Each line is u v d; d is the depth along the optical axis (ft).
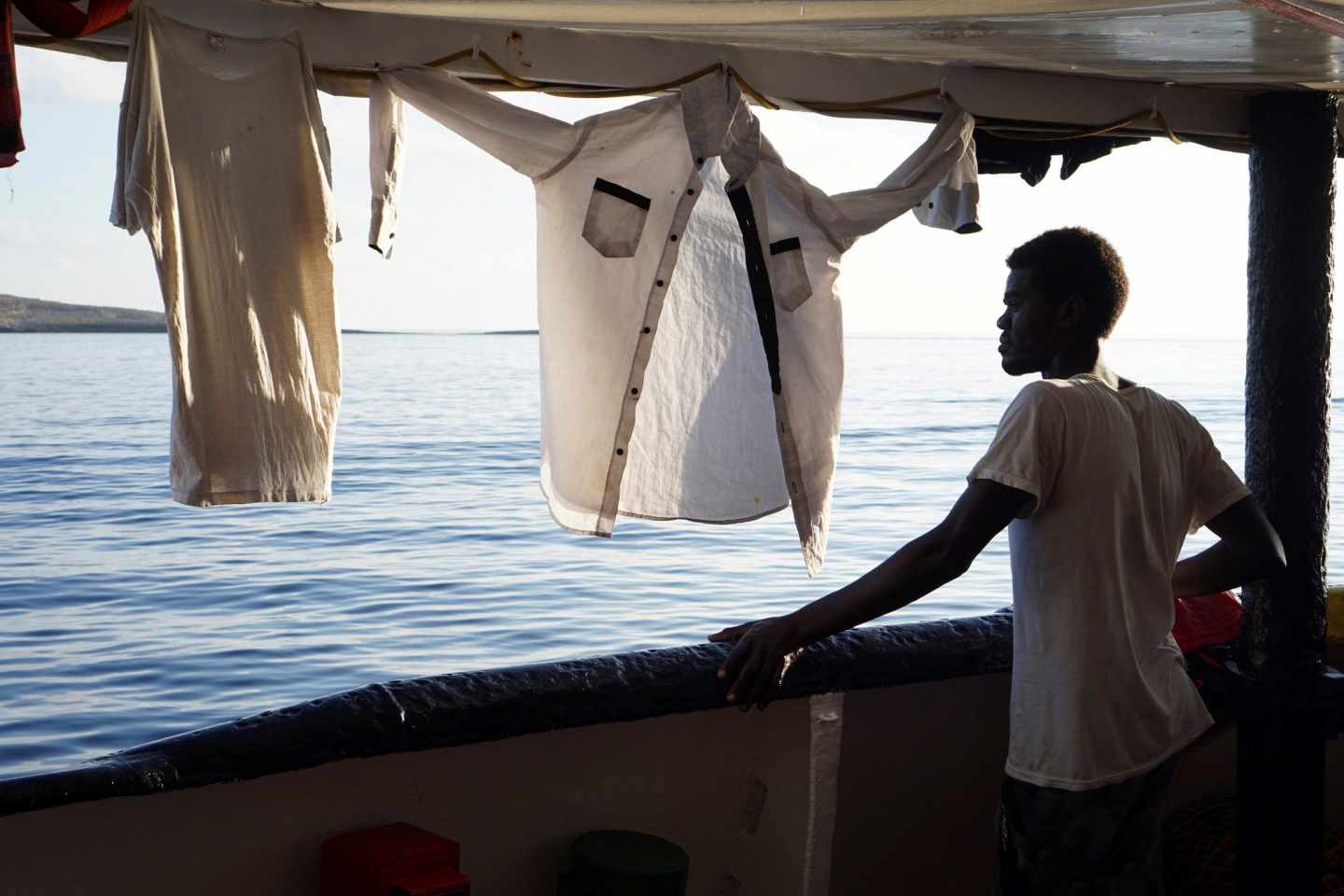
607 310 10.61
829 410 11.51
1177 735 8.25
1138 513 8.08
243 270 8.55
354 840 7.63
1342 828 11.85
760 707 8.25
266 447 8.66
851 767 9.60
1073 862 8.02
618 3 8.17
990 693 10.18
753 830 9.43
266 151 8.57
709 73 10.07
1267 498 11.41
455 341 547.49
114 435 156.66
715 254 11.96
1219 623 10.73
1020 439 7.73
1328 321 11.48
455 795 8.23
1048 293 8.45
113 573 65.82
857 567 67.26
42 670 46.14
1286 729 10.73
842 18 8.77
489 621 53.98
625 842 8.52
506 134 9.98
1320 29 8.82
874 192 11.21
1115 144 12.41
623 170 10.45
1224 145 12.37
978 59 10.73
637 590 60.39
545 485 10.98
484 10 8.65
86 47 8.36
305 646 49.75
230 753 7.18
